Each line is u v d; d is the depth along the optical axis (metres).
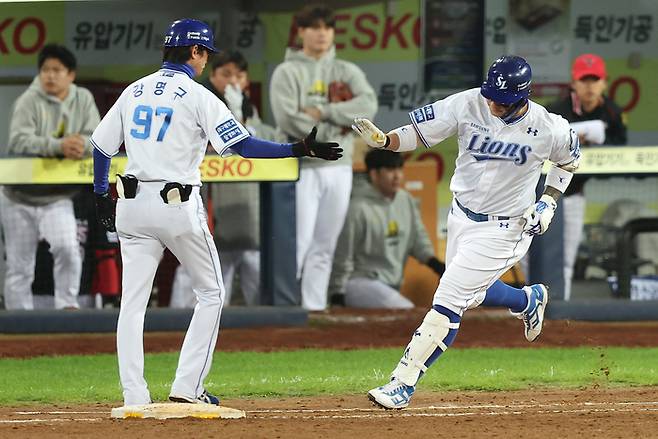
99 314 49.22
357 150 55.22
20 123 49.72
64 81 49.75
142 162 25.72
